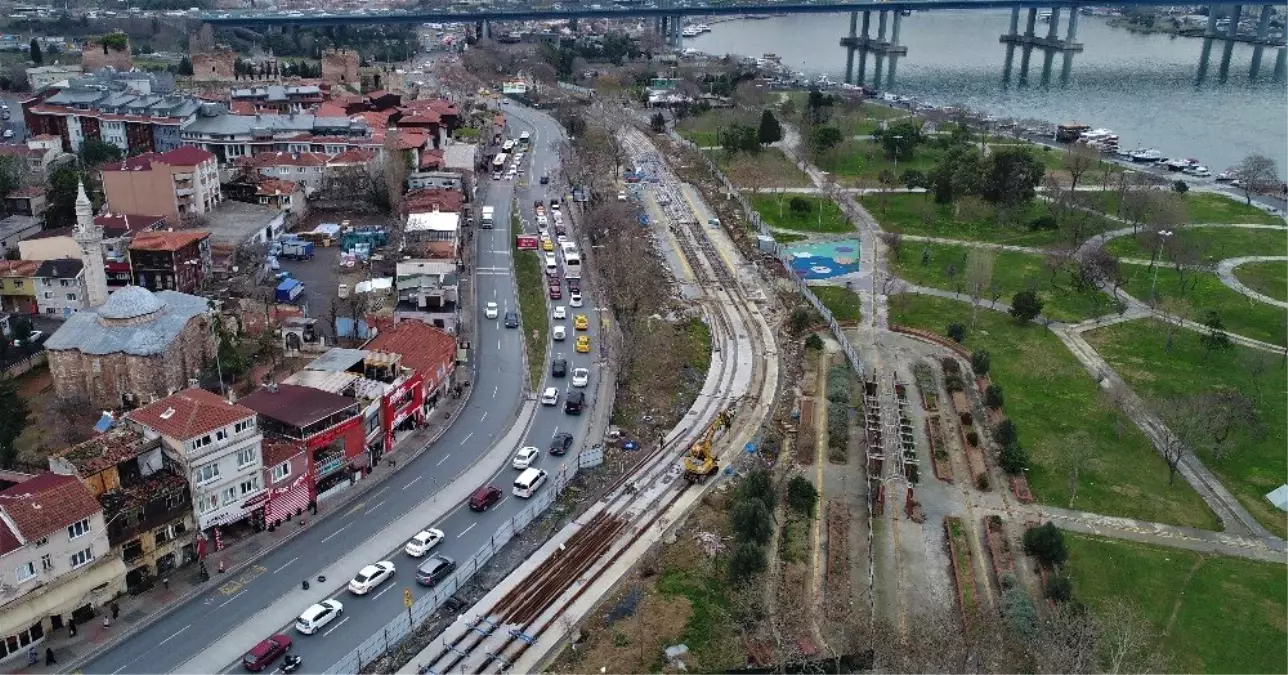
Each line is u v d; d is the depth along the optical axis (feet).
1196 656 350.64
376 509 418.31
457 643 341.21
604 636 351.25
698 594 374.02
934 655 328.90
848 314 653.71
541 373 552.41
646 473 456.45
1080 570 394.93
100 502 351.05
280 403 423.23
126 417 387.96
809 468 467.11
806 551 402.31
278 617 351.67
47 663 323.37
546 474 449.48
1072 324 640.58
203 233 628.28
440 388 513.45
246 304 583.99
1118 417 519.60
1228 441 486.38
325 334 565.94
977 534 418.10
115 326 472.03
